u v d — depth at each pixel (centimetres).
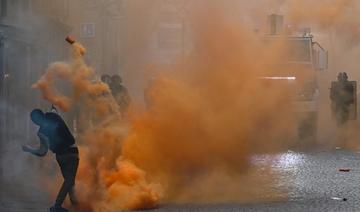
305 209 1905
